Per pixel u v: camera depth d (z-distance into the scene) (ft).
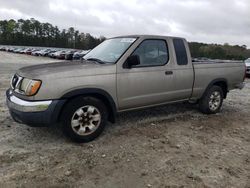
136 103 16.52
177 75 18.21
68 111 13.98
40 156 13.05
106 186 10.85
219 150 14.76
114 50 16.65
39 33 407.85
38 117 13.26
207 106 20.95
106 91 15.01
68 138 14.74
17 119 14.07
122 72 15.53
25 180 10.98
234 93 32.96
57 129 16.53
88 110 14.57
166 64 17.63
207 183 11.37
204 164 13.03
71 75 13.88
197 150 14.60
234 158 13.88
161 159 13.30
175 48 18.26
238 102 27.35
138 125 17.95
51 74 13.47
